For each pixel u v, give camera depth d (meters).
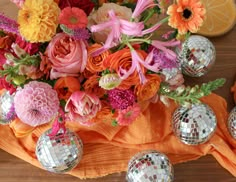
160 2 0.50
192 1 0.46
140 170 0.64
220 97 0.73
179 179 0.70
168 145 0.70
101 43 0.52
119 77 0.49
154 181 0.64
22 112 0.49
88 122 0.58
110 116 0.58
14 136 0.71
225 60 0.76
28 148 0.70
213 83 0.55
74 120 0.54
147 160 0.65
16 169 0.70
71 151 0.65
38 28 0.46
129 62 0.50
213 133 0.68
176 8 0.46
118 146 0.71
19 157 0.70
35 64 0.49
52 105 0.49
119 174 0.70
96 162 0.70
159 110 0.72
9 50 0.52
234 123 0.69
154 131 0.70
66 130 0.66
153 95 0.56
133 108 0.55
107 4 0.52
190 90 0.55
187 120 0.67
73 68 0.51
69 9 0.48
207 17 0.77
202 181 0.70
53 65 0.50
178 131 0.68
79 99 0.50
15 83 0.50
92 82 0.52
